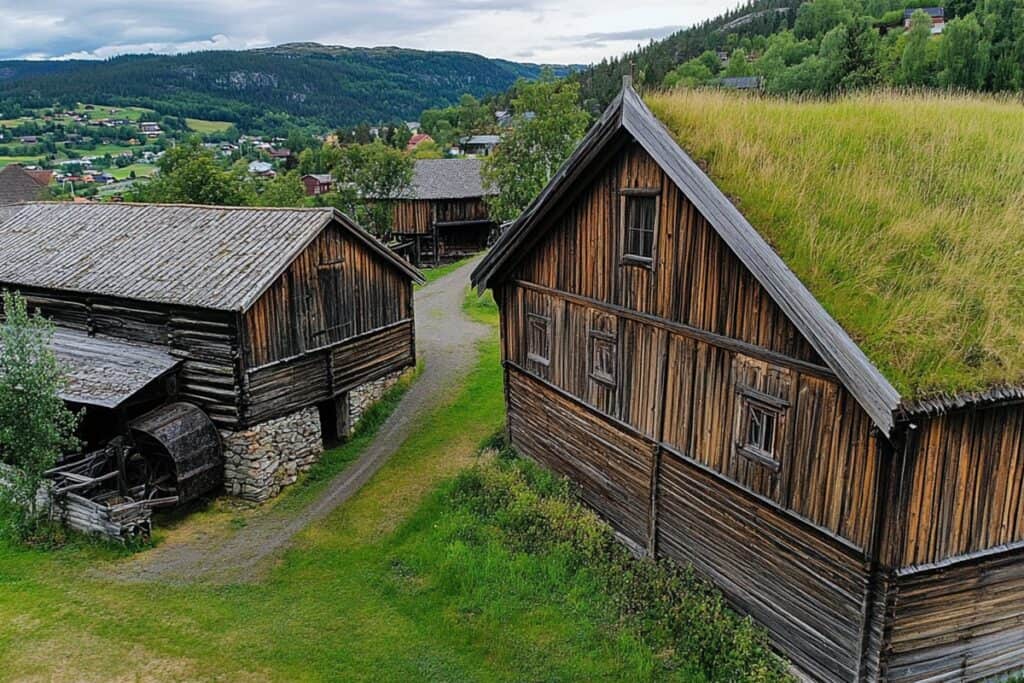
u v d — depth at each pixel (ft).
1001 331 31.60
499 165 157.89
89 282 67.87
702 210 37.40
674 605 41.37
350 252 73.97
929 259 34.73
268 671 40.29
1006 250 35.29
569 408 55.47
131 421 61.57
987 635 33.76
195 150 161.48
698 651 38.24
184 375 64.85
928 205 38.11
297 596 48.03
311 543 55.52
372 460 69.72
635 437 47.47
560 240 53.67
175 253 69.36
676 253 41.73
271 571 51.72
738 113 47.73
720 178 40.09
